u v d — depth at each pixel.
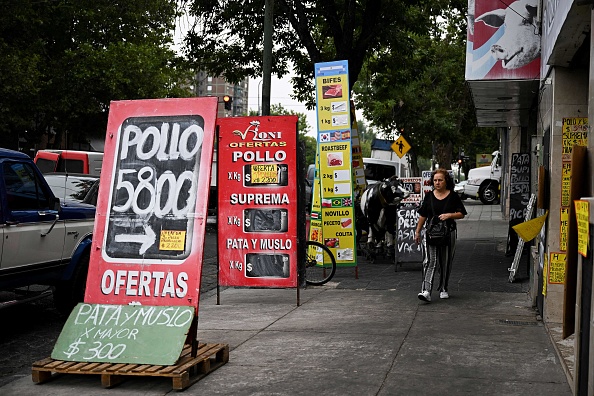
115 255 6.42
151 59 34.06
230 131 9.87
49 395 5.69
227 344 6.62
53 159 21.78
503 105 14.41
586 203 4.60
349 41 17.58
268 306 9.58
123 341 6.09
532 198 10.67
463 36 23.00
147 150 6.55
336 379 5.91
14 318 9.37
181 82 38.38
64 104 31.89
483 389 5.57
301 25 17.55
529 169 14.25
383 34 18.70
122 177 6.55
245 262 9.76
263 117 9.76
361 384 5.75
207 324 8.36
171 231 6.34
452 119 36.50
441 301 9.53
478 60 10.69
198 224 6.30
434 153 42.50
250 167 9.78
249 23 19.70
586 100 7.53
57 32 32.81
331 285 11.33
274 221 9.70
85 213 9.26
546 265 7.92
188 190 6.39
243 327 8.12
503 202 28.30
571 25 5.85
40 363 6.04
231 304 9.86
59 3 31.55
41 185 8.50
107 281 6.40
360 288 10.94
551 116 7.72
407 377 5.92
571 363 6.04
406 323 8.09
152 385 5.89
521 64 10.54
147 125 6.60
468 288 10.59
